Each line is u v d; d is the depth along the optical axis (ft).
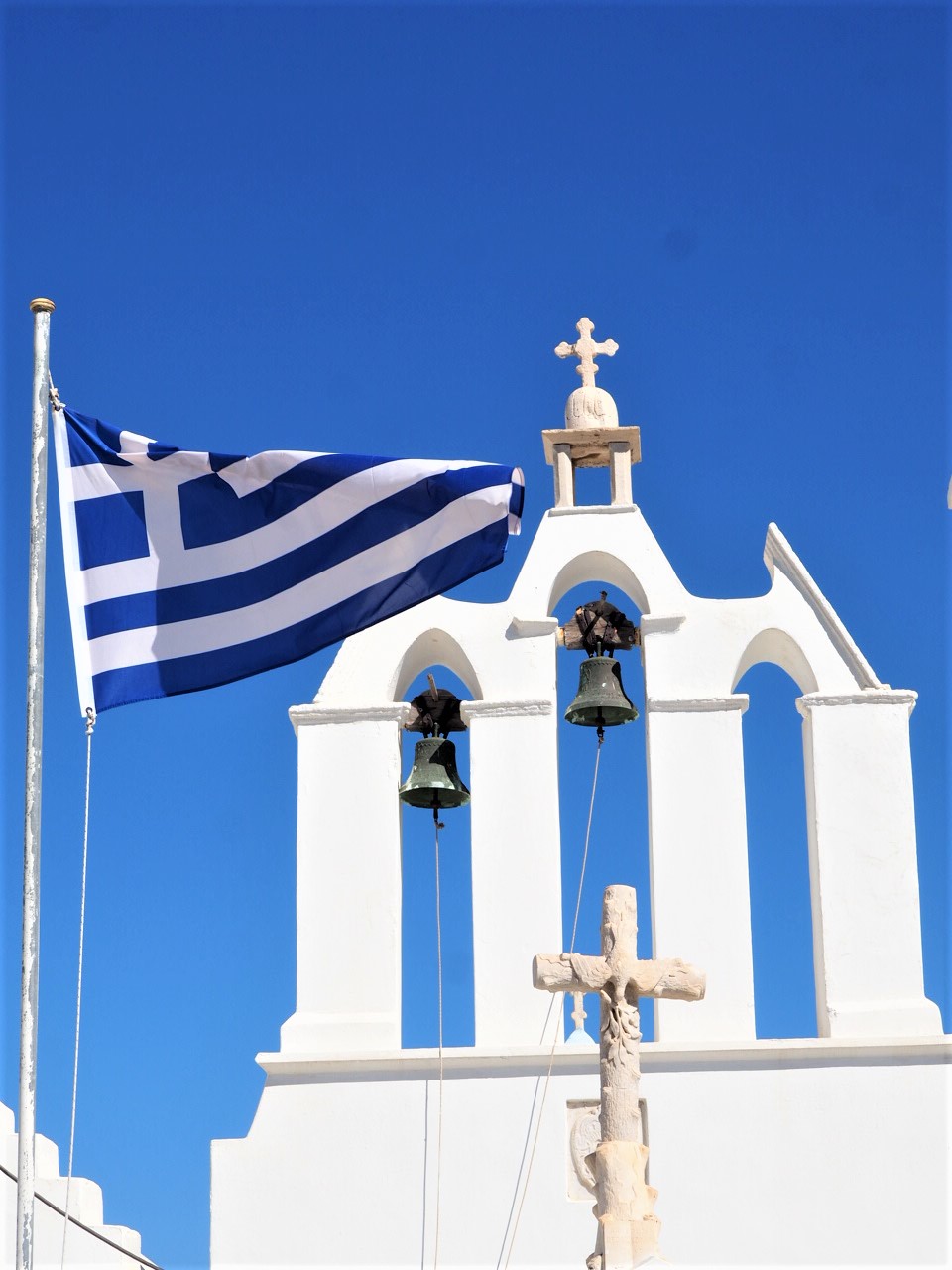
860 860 64.54
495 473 57.72
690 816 65.10
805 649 66.95
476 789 65.98
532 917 64.59
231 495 58.54
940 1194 60.75
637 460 70.64
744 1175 61.16
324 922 65.05
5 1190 67.67
